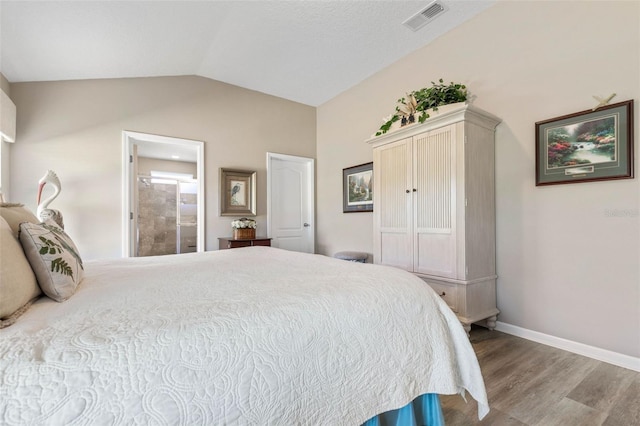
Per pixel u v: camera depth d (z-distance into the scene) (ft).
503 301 8.14
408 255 8.84
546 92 7.31
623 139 6.14
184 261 5.72
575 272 6.86
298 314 2.91
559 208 7.11
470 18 8.82
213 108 12.67
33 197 9.27
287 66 11.61
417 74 10.42
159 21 7.89
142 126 11.05
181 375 2.12
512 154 7.95
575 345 6.81
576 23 6.81
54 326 2.37
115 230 10.44
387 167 9.57
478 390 3.76
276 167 14.61
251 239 12.32
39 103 9.41
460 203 7.52
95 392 1.88
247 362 2.37
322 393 2.72
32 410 1.73
